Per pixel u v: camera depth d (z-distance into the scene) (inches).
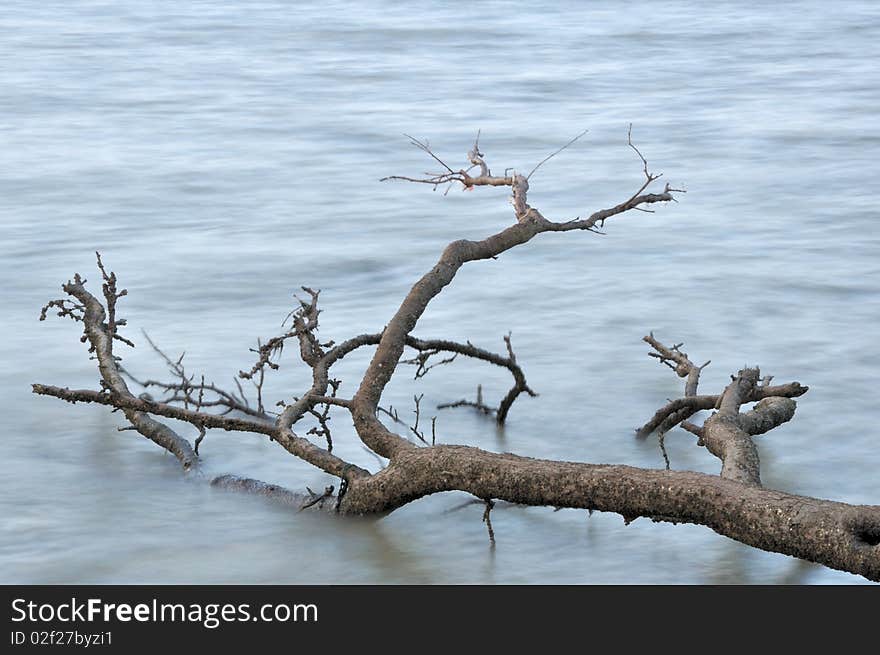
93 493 644.7
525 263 1181.1
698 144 1844.2
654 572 559.2
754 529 493.4
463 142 1888.5
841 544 471.2
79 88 2330.2
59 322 968.3
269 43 2984.7
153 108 2140.7
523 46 2960.1
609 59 2760.8
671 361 880.9
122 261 1182.3
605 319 989.2
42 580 550.9
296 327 689.6
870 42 2992.1
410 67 2642.7
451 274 710.5
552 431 747.4
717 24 3341.5
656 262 1178.0
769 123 1991.9
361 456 702.5
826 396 799.7
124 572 558.3
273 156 1758.1
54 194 1488.7
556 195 1525.6
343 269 1167.6
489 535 586.9
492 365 866.8
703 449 717.3
